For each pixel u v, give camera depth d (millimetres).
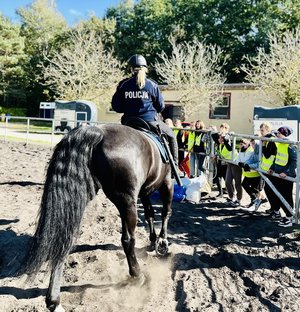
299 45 20125
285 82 19516
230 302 3701
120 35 43531
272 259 4926
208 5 40625
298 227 6434
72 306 3422
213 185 10102
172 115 14852
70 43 40125
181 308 3539
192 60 25750
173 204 8023
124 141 3449
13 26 44156
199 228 6262
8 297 3518
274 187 6582
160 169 4012
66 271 4234
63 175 3105
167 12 43438
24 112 43375
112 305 3453
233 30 39406
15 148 15688
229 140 8359
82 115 22688
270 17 37219
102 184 3398
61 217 3010
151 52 41469
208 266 4613
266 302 3699
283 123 11023
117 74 29469
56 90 32812
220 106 24000
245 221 6848
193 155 10289
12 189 8352
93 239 5328
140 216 6773
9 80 43312
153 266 4500
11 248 4805
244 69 23625
